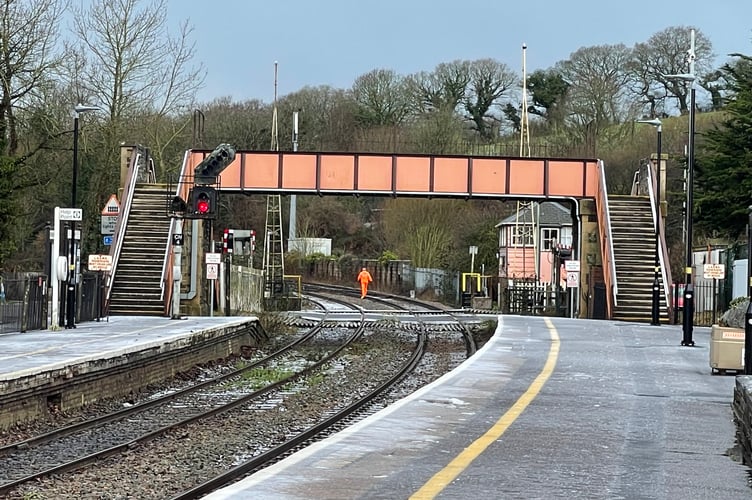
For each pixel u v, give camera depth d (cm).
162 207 4947
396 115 12038
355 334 4541
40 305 3406
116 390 2461
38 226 6412
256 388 2680
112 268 4425
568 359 2609
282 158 4859
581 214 5012
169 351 2850
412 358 3525
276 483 1049
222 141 10506
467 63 12188
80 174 6400
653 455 1292
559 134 10850
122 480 1396
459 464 1180
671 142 9444
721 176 5112
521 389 1959
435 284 8494
